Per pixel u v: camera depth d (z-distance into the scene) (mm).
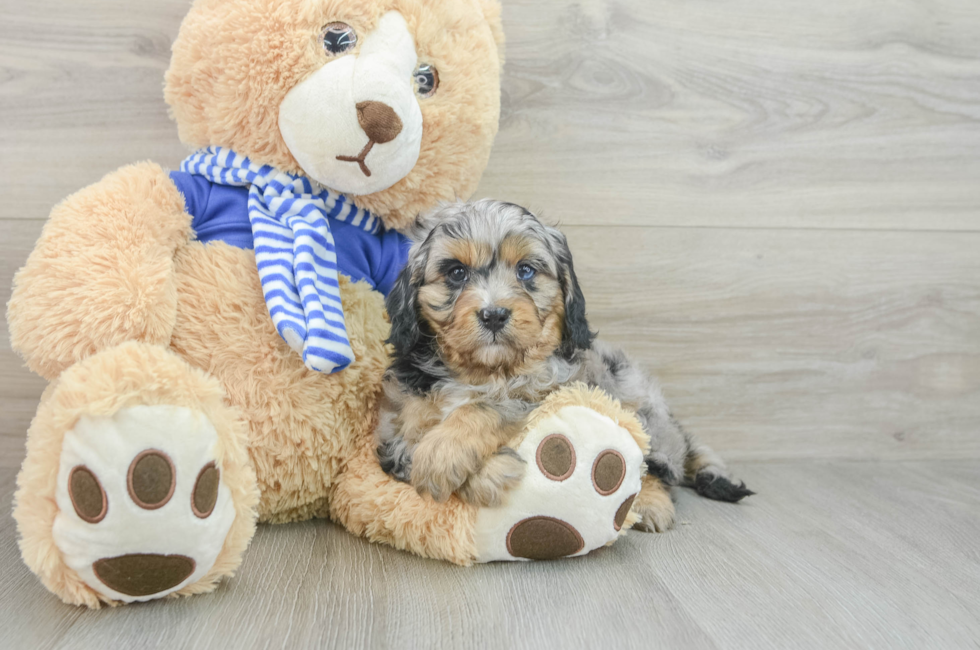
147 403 1435
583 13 2713
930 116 2963
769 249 2934
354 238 2219
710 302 2922
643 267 2869
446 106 2102
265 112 1964
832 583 1817
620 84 2771
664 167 2832
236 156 2074
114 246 1800
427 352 2051
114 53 2521
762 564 1920
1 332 2553
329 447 2018
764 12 2811
